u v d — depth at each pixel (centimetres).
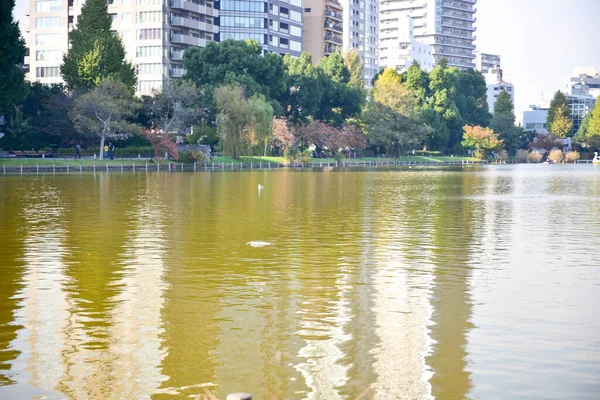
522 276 2316
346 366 1420
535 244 3030
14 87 10144
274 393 1284
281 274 2323
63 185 6856
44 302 1920
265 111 12562
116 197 5388
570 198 5722
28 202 4912
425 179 9188
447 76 19850
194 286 2130
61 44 18438
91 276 2273
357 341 1580
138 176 8875
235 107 12156
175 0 17762
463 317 1783
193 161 11800
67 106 11831
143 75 17700
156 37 17538
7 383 1326
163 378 1352
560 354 1488
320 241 3069
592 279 2269
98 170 10575
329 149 16150
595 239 3191
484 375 1371
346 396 1273
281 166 13500
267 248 2866
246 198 5369
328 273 2345
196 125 13288
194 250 2800
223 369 1400
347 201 5203
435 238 3195
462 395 1277
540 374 1375
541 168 15550
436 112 19225
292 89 16200
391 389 1303
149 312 1817
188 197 5422
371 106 17312
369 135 17100
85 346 1535
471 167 15900
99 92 11131
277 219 3912
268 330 1661
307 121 16288
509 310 1856
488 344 1557
